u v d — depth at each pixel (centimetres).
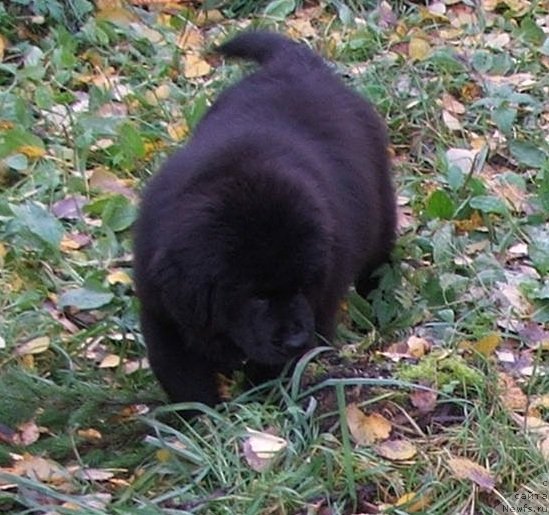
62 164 689
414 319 581
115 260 621
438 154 698
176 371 508
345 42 802
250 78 575
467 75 775
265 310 465
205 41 813
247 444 466
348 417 479
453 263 621
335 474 460
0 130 705
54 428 515
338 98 572
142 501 448
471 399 498
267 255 455
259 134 504
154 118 735
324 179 504
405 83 758
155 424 481
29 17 807
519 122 745
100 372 552
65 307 589
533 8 856
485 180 682
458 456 470
